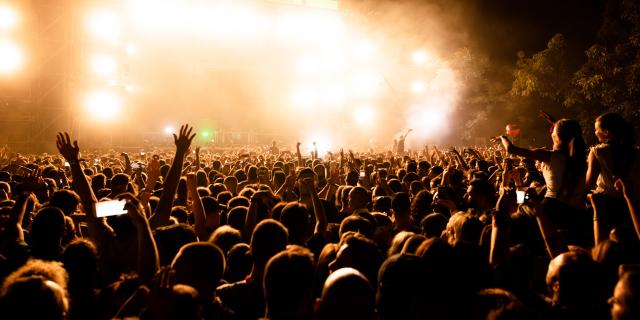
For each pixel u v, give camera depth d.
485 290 2.47
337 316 2.34
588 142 25.47
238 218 5.23
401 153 20.12
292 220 4.30
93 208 4.12
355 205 5.68
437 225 4.62
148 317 2.40
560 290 2.66
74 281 3.16
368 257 3.34
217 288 3.41
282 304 2.58
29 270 2.65
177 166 4.57
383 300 2.55
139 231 3.26
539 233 3.93
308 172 6.27
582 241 4.52
